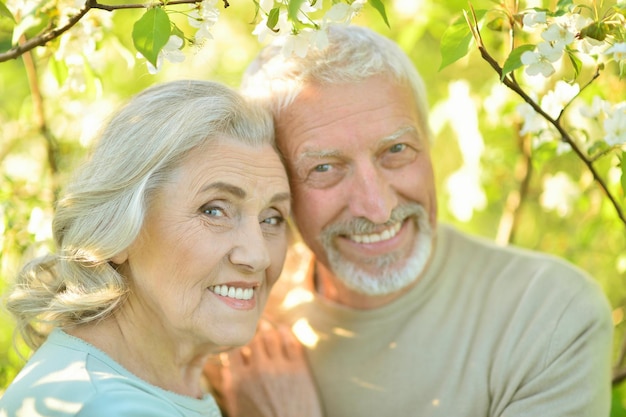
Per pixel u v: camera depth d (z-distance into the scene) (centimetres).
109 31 249
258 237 212
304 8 192
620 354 292
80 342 205
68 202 211
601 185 225
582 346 240
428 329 257
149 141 205
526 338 244
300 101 237
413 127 242
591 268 361
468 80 380
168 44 193
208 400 227
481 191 327
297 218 250
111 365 202
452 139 390
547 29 193
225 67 398
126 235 203
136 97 217
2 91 403
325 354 266
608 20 195
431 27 334
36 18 224
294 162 241
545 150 246
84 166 215
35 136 329
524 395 241
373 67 238
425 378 253
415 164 246
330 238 249
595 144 226
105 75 373
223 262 210
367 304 265
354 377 261
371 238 248
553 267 256
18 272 228
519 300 252
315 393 261
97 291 208
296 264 290
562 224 377
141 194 203
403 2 338
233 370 269
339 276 254
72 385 190
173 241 205
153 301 211
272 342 270
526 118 233
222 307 212
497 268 264
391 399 255
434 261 265
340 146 235
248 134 216
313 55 238
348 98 235
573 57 197
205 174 206
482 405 246
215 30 401
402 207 246
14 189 284
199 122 207
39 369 200
